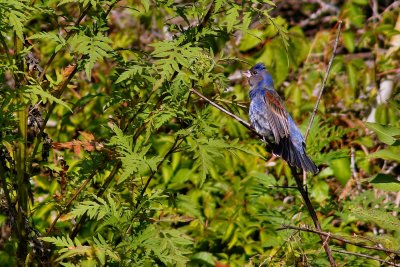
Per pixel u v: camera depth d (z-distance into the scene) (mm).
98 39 7770
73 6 12211
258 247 11781
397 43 15914
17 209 8531
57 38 7875
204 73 8297
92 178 8891
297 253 8133
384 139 7445
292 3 20000
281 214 10727
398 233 9492
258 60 14844
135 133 8742
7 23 7652
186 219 8602
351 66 15156
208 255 11688
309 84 15164
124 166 7637
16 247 8570
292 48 15078
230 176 12773
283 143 10578
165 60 7734
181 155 12547
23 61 8453
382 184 7387
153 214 9109
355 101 15406
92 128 12117
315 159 11516
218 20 12094
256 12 8297
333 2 19359
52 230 8703
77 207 7605
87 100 10977
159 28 15359
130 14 15031
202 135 8758
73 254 7426
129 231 8219
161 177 12547
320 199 12383
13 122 8352
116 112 9367
